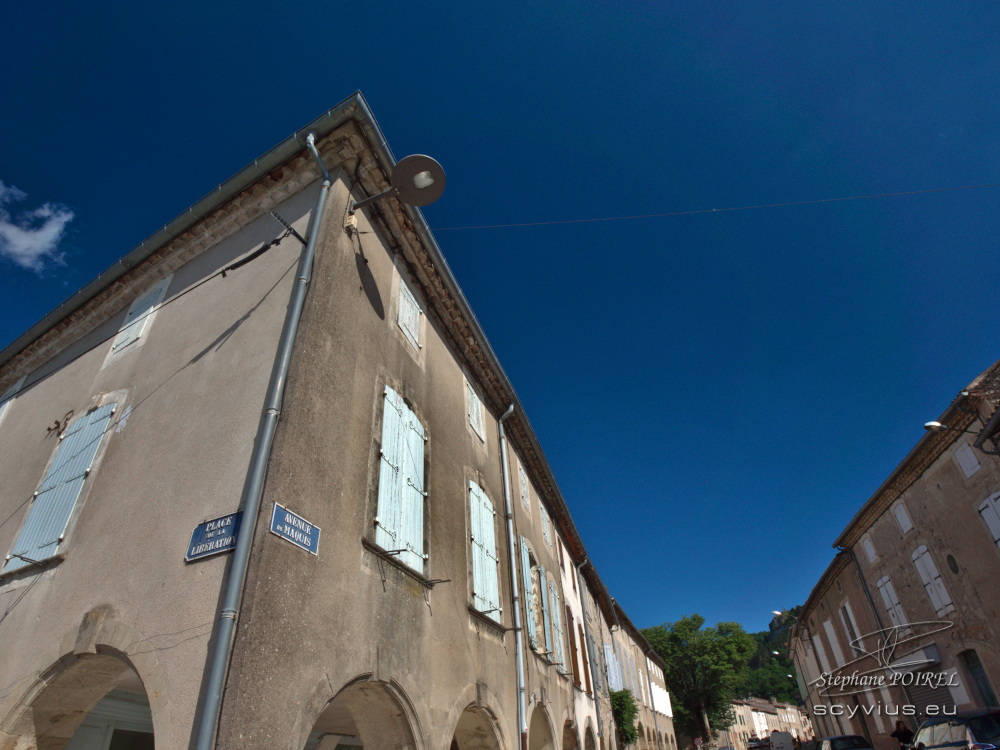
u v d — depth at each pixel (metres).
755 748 47.59
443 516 7.30
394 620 5.55
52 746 4.78
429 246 8.45
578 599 16.23
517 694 8.24
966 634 16.44
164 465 5.32
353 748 9.28
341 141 6.88
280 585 4.18
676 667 47.59
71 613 4.87
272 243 6.40
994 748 8.40
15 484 7.06
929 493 17.84
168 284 7.83
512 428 12.50
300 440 4.84
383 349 6.89
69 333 9.00
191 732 3.48
